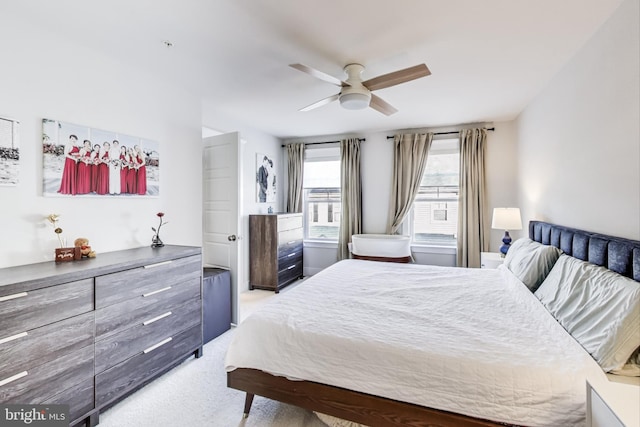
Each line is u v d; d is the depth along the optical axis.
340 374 1.56
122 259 2.06
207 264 3.50
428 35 2.03
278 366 1.69
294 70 2.58
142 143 2.60
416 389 1.43
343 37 2.06
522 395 1.27
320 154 5.32
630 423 0.88
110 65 2.35
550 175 2.82
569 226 2.42
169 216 2.86
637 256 1.45
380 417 1.49
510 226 3.46
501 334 1.60
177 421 1.82
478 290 2.36
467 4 1.70
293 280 5.00
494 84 2.90
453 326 1.71
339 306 2.03
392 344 1.52
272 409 1.93
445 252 4.59
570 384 1.25
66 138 2.08
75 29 1.97
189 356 2.51
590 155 2.09
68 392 1.65
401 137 4.70
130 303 1.99
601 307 1.49
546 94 2.91
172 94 2.88
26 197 1.89
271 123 4.38
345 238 5.03
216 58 2.36
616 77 1.78
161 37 2.07
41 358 1.54
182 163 2.99
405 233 4.80
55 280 1.59
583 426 1.20
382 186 4.91
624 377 1.24
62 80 2.06
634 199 1.64
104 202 2.32
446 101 3.40
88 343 1.75
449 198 4.65
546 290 2.04
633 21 1.62
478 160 4.28
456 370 1.38
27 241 1.89
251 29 1.96
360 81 2.41
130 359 1.99
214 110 3.73
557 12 1.78
